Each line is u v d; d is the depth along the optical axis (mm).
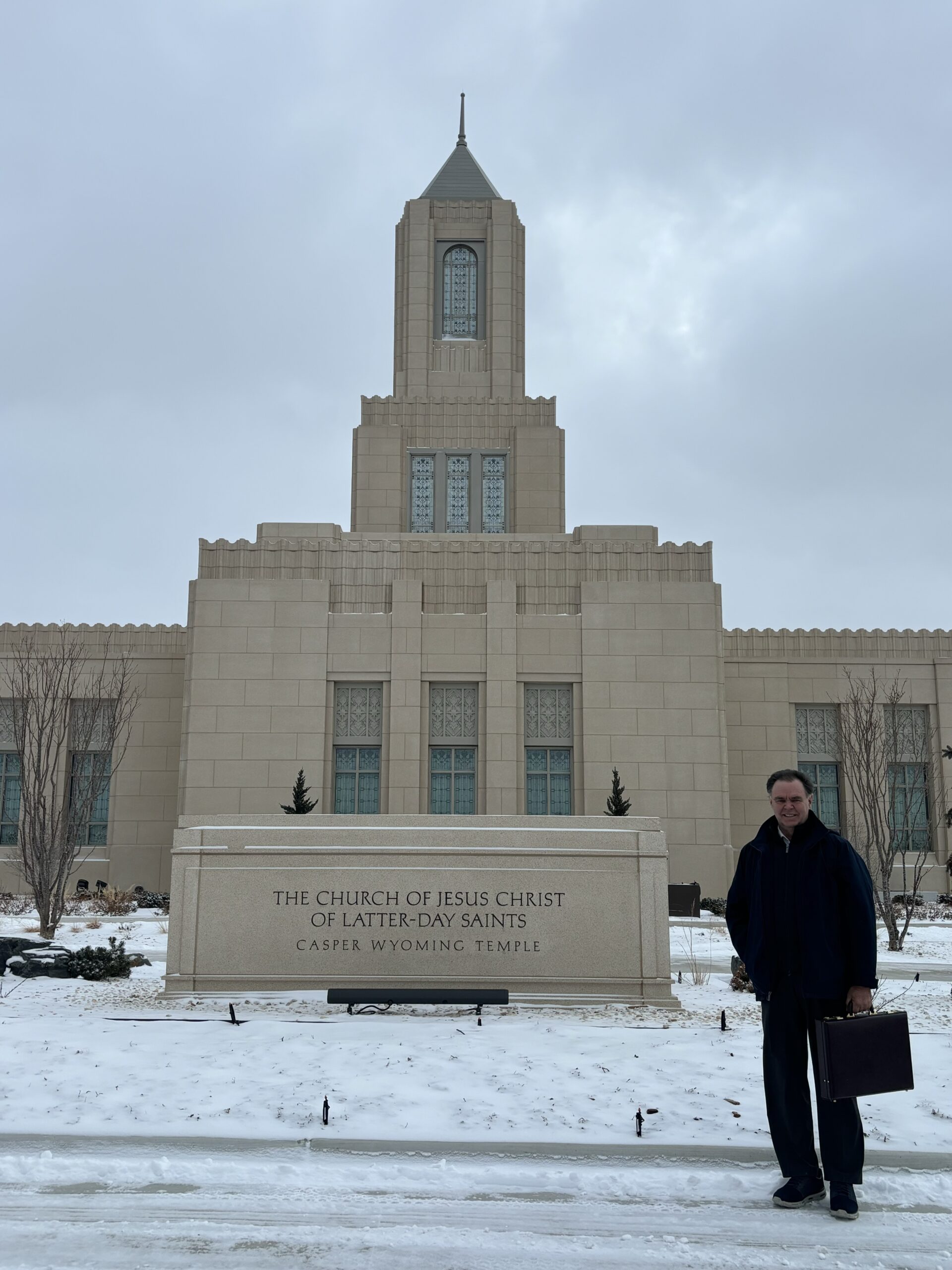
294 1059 8562
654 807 32125
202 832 12445
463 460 39375
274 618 33094
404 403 39500
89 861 34938
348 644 33031
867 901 5992
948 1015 11516
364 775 32781
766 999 6184
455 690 33250
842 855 6082
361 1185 6164
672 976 14961
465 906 12203
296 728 32469
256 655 32875
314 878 12289
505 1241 5387
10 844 35062
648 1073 8195
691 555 33719
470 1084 7832
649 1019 10930
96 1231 5492
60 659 32000
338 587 33625
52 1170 6379
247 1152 6680
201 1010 11148
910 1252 5277
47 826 24781
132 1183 6199
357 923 12211
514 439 39125
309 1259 5145
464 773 32875
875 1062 5715
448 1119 7102
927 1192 6117
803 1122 5992
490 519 38969
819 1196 5969
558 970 12078
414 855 12297
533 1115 7188
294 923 12219
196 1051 8820
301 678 32750
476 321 42031
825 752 36125
